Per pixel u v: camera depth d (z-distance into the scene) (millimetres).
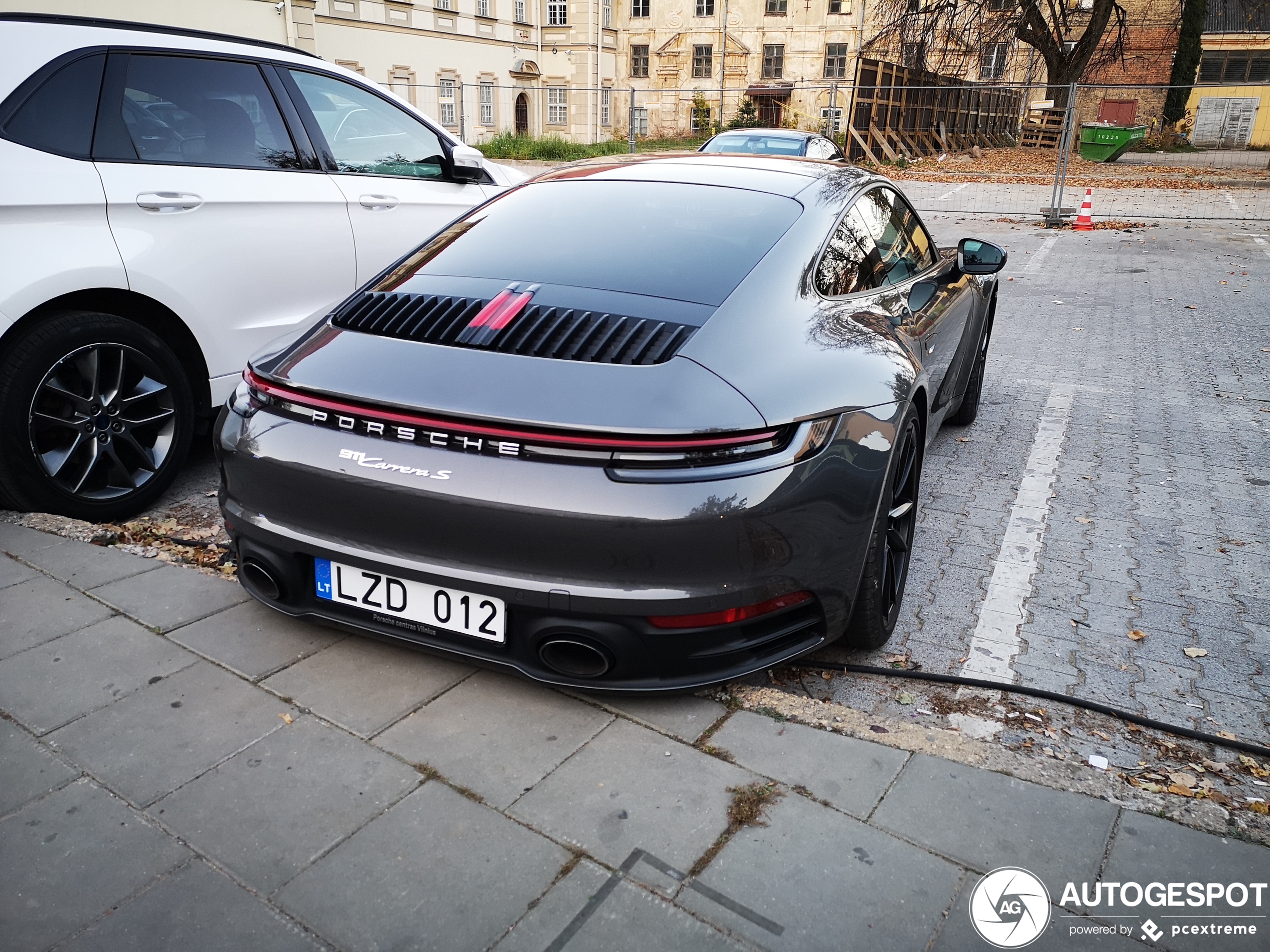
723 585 2115
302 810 2008
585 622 2135
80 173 3326
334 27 30844
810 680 2705
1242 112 41969
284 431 2363
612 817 1999
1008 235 13578
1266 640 2961
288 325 4066
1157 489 4219
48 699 2361
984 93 33719
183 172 3666
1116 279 9914
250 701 2377
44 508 3336
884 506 2477
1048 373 6250
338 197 4250
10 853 1868
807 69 46875
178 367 3617
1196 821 2031
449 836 1942
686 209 2932
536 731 2289
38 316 3273
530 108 43188
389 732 2271
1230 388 5883
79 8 17734
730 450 2092
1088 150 28312
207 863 1861
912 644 2928
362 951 1671
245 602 2855
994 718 2531
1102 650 2896
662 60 48594
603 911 1759
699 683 2248
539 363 2227
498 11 39312
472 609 2215
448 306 2525
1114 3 31328
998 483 4297
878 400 2457
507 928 1721
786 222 2857
